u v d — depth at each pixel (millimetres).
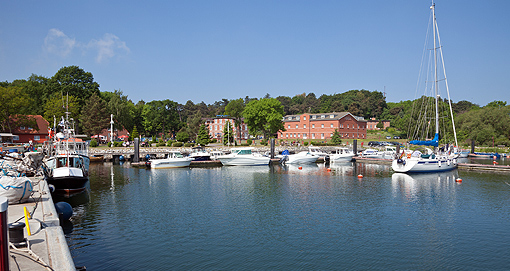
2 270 6574
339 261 16172
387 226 21562
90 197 30000
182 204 27375
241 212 24875
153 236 19500
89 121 85438
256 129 109312
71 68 93625
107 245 18031
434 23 51406
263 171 50750
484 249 17750
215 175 45719
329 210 25484
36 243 11484
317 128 120562
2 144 61656
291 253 17109
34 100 92750
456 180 38906
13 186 17328
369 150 72438
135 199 29266
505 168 48594
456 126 94312
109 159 66375
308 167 57062
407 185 36688
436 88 50625
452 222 22438
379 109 187125
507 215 24172
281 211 25172
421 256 16844
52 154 40156
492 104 155875
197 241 18750
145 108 139500
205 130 94250
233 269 15258
